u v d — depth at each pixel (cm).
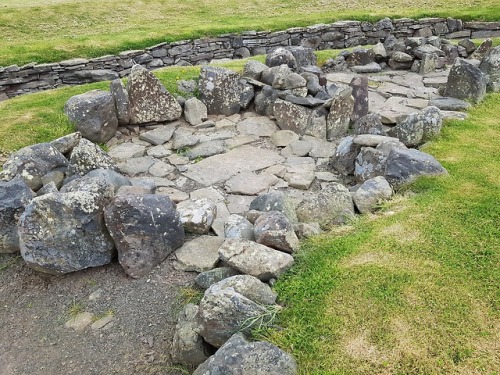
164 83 747
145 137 646
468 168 481
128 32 1123
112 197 396
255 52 1164
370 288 319
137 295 365
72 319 350
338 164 551
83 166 502
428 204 414
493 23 1235
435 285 318
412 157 465
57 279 388
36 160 477
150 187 493
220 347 274
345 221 415
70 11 1299
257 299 309
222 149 612
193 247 404
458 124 611
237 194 511
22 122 627
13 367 319
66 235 374
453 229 376
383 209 423
